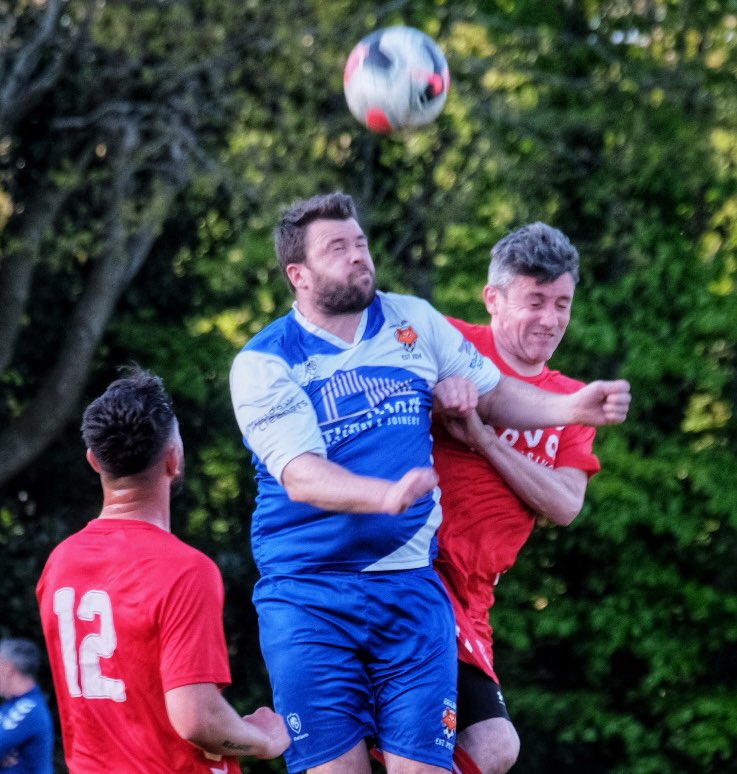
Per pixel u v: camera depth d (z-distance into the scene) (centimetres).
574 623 4372
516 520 1592
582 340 4459
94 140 4428
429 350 1447
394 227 4853
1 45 4106
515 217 4612
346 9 4225
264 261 4384
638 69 4706
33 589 4562
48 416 4447
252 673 4659
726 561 4544
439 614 1420
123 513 1287
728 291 4534
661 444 4588
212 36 4081
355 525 1384
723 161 4716
